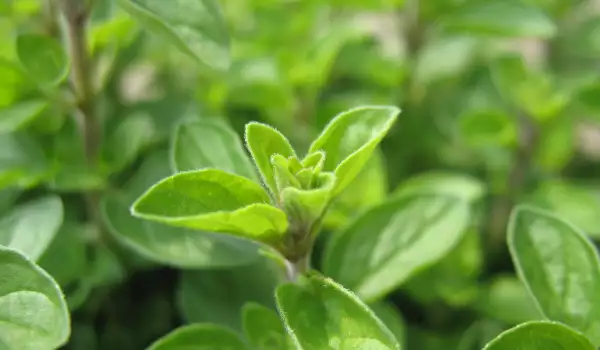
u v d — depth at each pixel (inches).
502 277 7.0
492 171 7.6
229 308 6.2
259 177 6.0
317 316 4.8
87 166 6.4
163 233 5.7
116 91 7.4
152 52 7.8
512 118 7.4
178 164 5.4
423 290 6.8
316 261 6.8
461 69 8.3
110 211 5.9
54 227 5.7
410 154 8.0
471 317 7.1
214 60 5.8
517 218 5.3
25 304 4.7
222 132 5.5
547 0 8.1
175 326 7.0
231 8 8.2
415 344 6.9
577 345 4.8
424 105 8.1
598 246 7.2
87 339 6.7
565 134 7.6
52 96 6.0
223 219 4.7
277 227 4.9
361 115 5.0
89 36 6.2
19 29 6.4
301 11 7.8
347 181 4.9
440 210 5.7
